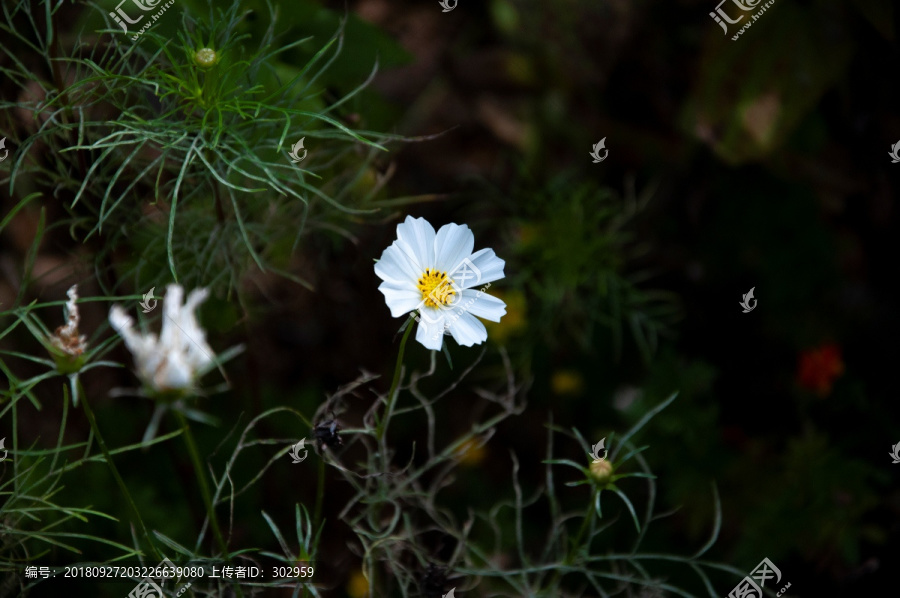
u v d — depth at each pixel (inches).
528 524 47.4
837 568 45.6
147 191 40.6
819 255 49.3
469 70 56.6
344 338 48.6
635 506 47.6
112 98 37.1
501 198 51.2
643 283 52.0
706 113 45.8
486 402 49.9
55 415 44.4
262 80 38.1
